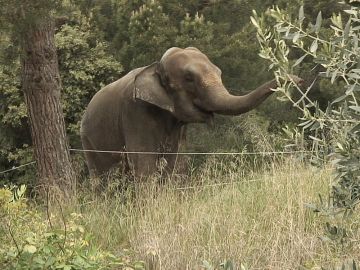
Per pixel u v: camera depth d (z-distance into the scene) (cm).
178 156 1380
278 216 1017
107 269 840
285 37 391
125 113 1384
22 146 2300
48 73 1352
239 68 1955
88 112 1511
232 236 962
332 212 437
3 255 761
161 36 1931
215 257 924
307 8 2150
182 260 926
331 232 476
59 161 1368
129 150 1366
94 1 2253
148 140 1352
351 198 420
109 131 1443
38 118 1356
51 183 1347
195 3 2008
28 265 741
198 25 1917
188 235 980
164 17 1953
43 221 949
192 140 1905
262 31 408
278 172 1152
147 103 1349
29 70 1346
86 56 2205
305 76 1973
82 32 2211
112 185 1238
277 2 2061
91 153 1504
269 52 407
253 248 945
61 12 1212
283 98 414
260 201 1079
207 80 1291
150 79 1337
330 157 419
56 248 783
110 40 2234
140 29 1969
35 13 1140
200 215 1034
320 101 2119
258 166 1304
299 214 991
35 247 746
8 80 2188
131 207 1146
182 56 1327
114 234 1086
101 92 1495
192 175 1267
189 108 1303
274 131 2041
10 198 853
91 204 1194
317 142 423
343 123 402
